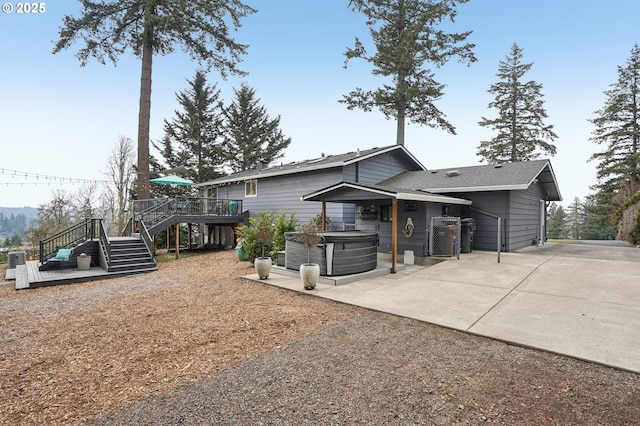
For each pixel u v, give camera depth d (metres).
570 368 3.10
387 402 2.59
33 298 6.64
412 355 3.45
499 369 3.11
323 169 13.02
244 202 17.05
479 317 4.49
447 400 2.60
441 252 9.45
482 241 11.09
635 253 10.28
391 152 14.73
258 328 4.35
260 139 29.98
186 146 28.41
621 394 2.65
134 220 12.49
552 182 13.66
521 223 11.87
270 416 2.42
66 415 2.49
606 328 3.97
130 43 14.30
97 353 3.66
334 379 2.96
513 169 11.47
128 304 5.80
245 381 2.96
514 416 2.38
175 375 3.11
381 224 10.55
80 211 22.66
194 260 11.62
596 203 25.83
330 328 4.30
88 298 6.45
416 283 6.61
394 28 18.03
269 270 7.39
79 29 13.03
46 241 10.02
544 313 4.57
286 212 14.59
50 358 3.55
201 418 2.41
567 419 2.34
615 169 23.33
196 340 3.98
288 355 3.50
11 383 3.01
